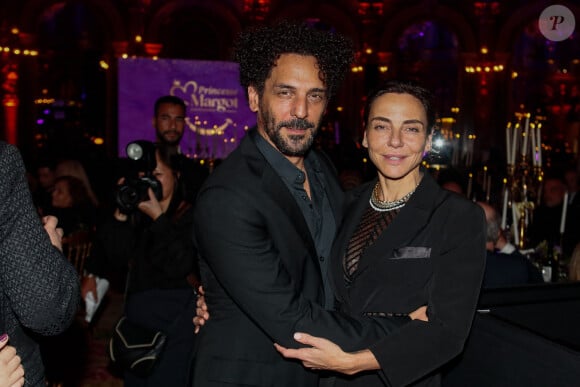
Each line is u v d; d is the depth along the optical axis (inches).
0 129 492.4
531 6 529.0
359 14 530.0
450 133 330.6
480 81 538.6
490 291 82.7
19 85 499.8
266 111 72.9
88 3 502.0
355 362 67.2
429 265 70.6
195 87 292.0
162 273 102.6
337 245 78.0
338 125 357.1
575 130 544.1
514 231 155.2
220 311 73.9
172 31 523.5
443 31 557.3
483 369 70.6
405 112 72.8
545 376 62.0
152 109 293.0
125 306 105.0
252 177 70.8
